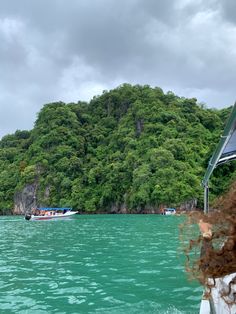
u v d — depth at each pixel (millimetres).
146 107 92375
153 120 88000
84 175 82312
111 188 76312
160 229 27625
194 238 1746
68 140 93562
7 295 8055
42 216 48250
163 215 59625
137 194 70188
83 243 18484
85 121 105188
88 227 32281
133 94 100375
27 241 20609
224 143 4418
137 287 8562
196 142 81000
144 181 70875
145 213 71438
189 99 94625
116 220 44281
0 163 99375
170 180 68625
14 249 16734
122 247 16172
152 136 82312
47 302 7469
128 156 78500
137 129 91312
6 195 90375
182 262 11773
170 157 72188
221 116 94438
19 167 93438
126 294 7957
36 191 87312
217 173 57906
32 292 8281
